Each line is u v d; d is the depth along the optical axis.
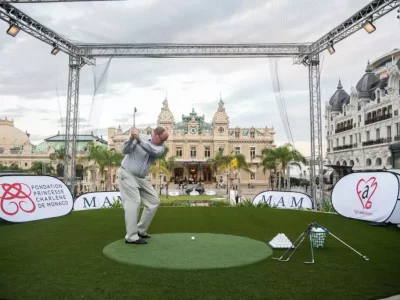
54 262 5.54
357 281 4.62
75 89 17.88
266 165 44.94
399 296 4.06
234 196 27.67
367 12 12.56
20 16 13.60
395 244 7.16
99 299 3.94
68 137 18.14
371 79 36.75
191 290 4.23
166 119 71.12
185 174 69.88
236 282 4.53
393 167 17.61
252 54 17.25
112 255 5.88
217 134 70.12
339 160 42.38
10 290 4.22
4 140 69.69
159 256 5.80
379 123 32.56
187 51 17.47
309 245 6.97
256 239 7.64
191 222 10.35
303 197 15.31
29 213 10.73
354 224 10.10
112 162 48.47
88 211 13.47
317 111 16.91
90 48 17.44
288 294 4.12
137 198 6.92
